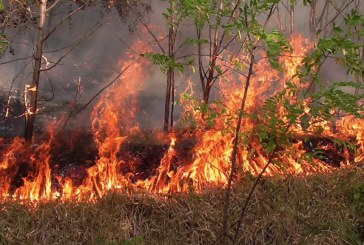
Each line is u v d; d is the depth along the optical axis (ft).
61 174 18.75
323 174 20.10
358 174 20.20
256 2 12.55
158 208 16.69
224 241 15.11
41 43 20.89
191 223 16.46
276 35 12.10
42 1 20.94
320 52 11.85
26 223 15.40
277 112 12.65
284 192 18.31
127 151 20.68
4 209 15.90
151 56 14.52
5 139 20.99
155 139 22.49
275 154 13.47
